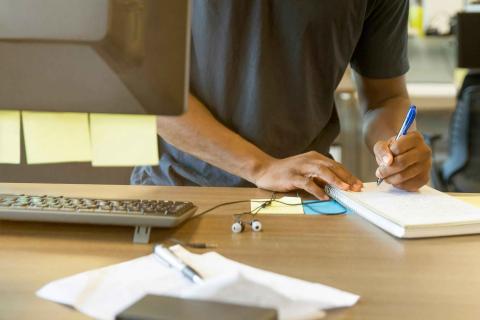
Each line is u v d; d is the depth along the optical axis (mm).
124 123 882
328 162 1241
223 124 1484
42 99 835
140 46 809
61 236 931
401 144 1185
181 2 802
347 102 3213
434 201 1093
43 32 815
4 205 966
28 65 829
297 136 1514
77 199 1001
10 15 819
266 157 1340
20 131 902
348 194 1140
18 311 670
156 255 804
